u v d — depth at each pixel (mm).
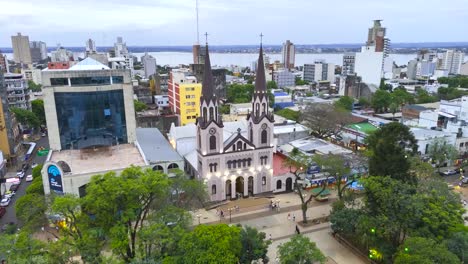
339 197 72750
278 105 166000
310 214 75125
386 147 64875
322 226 70062
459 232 48938
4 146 103125
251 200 80750
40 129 142500
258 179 83375
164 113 154000
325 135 127312
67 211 53656
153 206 59219
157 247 49906
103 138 87438
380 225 53812
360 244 61250
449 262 42875
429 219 51406
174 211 54031
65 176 67625
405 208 52219
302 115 129125
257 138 80562
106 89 86000
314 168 87938
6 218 72375
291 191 87062
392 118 149000
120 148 88000
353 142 115500
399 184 56750
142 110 163750
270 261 57562
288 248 48875
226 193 81062
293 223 71312
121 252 48844
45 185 69125
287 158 90312
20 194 84625
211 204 78688
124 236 48406
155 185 52781
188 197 65938
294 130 113312
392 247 54094
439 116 111625
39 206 55969
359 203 68938
